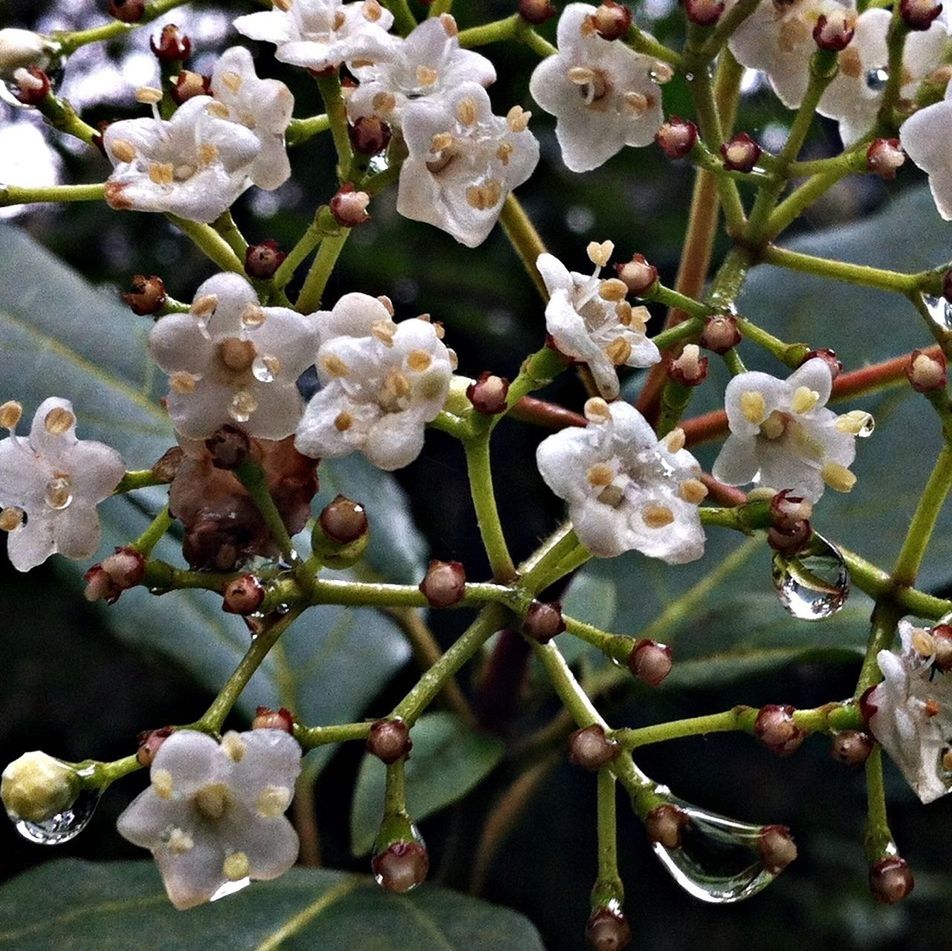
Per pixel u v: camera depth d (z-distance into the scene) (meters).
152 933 0.18
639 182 0.28
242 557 0.17
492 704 0.20
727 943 0.33
